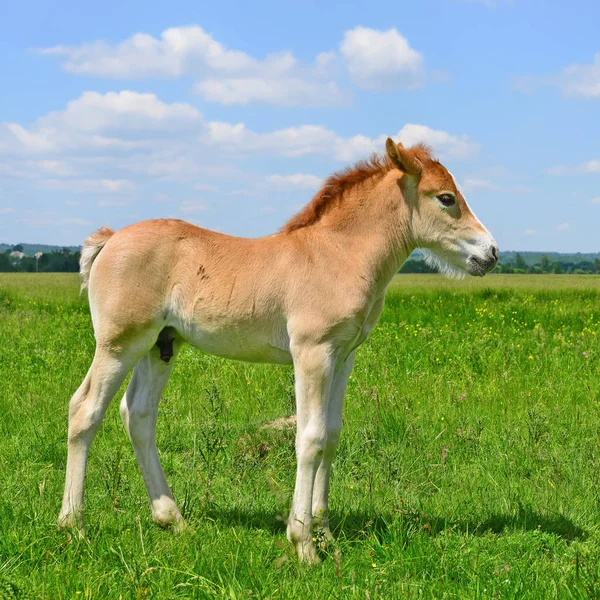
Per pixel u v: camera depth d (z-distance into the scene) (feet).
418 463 19.31
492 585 12.22
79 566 12.89
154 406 16.21
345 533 15.30
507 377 28.19
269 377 27.73
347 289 14.52
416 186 15.38
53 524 14.48
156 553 13.52
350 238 15.14
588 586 11.60
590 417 23.09
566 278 157.58
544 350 33.24
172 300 15.25
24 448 20.07
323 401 14.28
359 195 15.40
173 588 12.24
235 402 25.05
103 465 18.51
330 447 15.15
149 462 15.94
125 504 16.48
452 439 21.03
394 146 15.02
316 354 14.26
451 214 15.47
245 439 20.76
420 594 12.06
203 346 15.49
